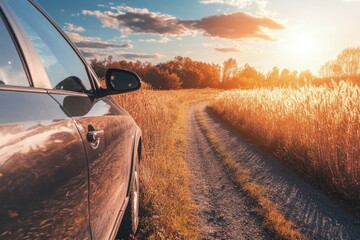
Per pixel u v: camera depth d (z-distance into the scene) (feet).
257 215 16.74
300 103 32.63
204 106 121.19
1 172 2.89
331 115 24.82
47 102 4.55
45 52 5.86
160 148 28.58
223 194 20.24
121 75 9.15
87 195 5.05
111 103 9.49
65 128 4.58
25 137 3.45
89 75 8.34
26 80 4.47
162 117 45.83
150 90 44.78
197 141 40.50
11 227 2.92
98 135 5.93
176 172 23.94
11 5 5.01
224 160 29.30
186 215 16.34
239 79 486.79
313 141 23.86
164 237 12.71
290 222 15.40
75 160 4.62
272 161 28.45
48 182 3.72
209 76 474.49
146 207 15.07
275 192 19.94
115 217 7.47
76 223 4.50
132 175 10.29
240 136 43.86
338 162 21.03
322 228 14.85
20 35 4.82
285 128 32.30
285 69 447.01
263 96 50.96
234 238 14.33
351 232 14.44
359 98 24.62
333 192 19.45
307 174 23.22
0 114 3.22
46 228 3.58
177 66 445.78
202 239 14.15
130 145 9.95
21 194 3.14
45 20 6.64
